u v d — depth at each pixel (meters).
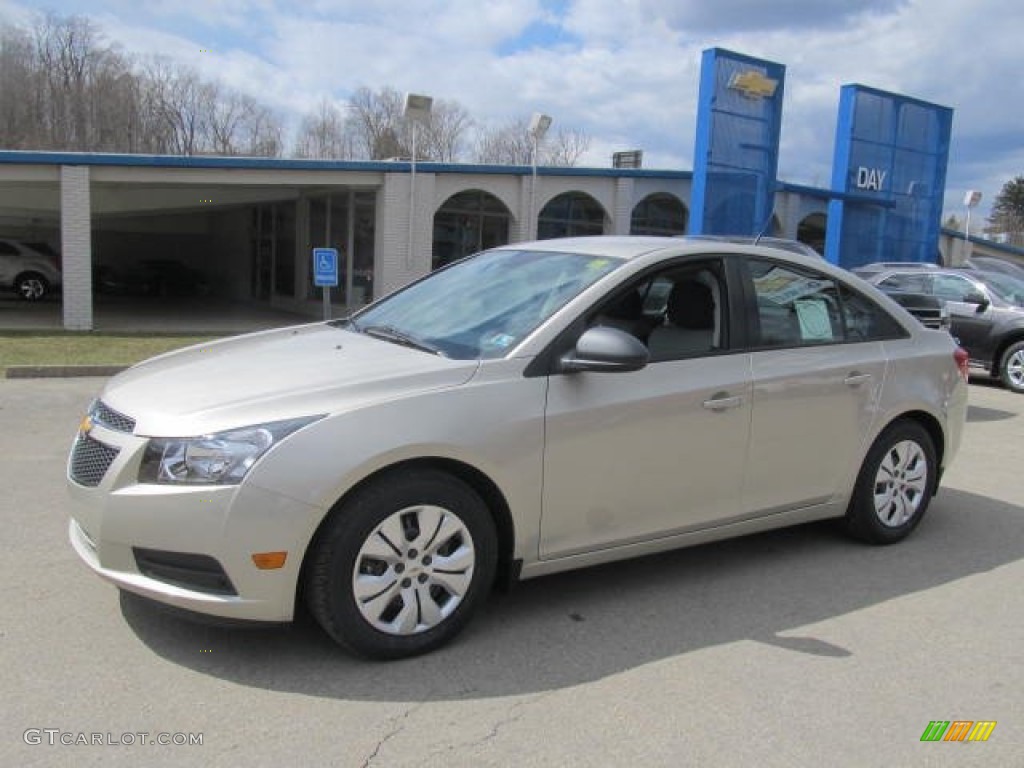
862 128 22.34
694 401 4.00
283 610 3.20
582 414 3.68
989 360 12.25
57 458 6.44
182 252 32.09
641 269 4.04
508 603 4.04
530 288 4.16
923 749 2.96
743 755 2.88
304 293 23.30
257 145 55.41
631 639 3.71
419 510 3.39
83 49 53.00
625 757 2.85
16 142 50.34
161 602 3.19
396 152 50.56
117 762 2.72
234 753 2.79
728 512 4.27
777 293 4.50
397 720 3.02
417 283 4.94
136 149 52.78
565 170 20.95
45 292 24.16
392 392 3.38
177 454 3.13
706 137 18.14
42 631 3.56
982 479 6.76
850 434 4.67
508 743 2.90
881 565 4.71
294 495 3.12
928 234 24.39
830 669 3.50
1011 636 3.87
